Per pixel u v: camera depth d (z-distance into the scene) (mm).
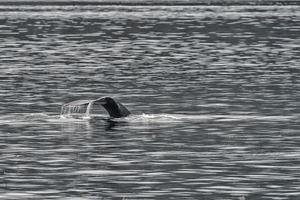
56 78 162375
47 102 128125
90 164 82125
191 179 75625
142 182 74438
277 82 154500
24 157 85688
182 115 114625
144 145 92312
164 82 155750
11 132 100812
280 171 78625
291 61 197875
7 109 120188
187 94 138000
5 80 158000
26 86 148875
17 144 93062
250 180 75125
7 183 73875
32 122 108250
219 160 84000
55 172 78375
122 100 130750
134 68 183500
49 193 70250
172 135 98750
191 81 157000
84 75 168250
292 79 159500
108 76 166750
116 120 109500
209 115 114500
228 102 127812
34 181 74688
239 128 103812
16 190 71312
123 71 176750
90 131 101188
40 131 101375
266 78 161000
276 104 125438
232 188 72188
